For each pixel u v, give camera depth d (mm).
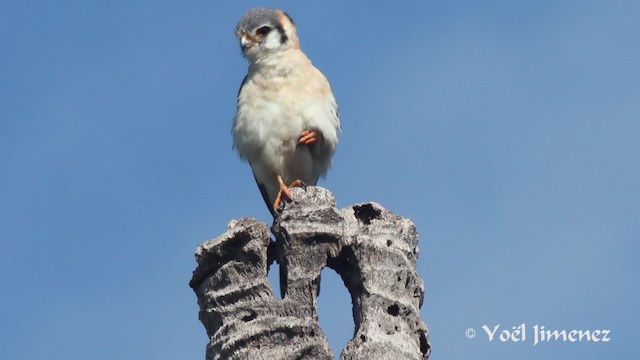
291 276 12359
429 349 12727
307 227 12469
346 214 12812
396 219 12945
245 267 12375
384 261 12570
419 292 12914
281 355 11805
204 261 12594
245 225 12461
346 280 12797
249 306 12195
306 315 12148
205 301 12570
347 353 12008
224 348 12062
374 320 12227
